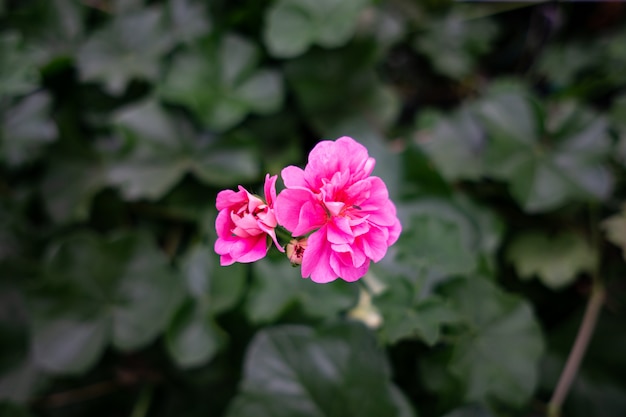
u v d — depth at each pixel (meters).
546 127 0.40
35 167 0.44
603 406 0.38
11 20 0.45
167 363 0.40
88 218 0.43
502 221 0.40
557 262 0.39
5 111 0.42
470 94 0.52
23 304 0.40
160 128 0.42
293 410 0.33
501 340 0.34
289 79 0.45
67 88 0.45
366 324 0.34
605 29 0.49
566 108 0.43
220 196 0.24
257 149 0.42
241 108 0.42
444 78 0.52
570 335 0.39
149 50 0.45
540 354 0.34
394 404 0.33
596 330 0.39
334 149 0.24
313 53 0.45
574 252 0.39
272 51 0.42
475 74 0.52
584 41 0.49
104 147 0.44
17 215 0.42
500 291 0.34
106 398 0.40
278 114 0.46
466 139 0.42
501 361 0.33
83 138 0.44
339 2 0.42
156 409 0.40
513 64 0.53
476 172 0.41
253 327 0.37
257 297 0.36
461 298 0.34
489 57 0.53
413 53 0.51
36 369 0.39
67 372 0.36
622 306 0.39
